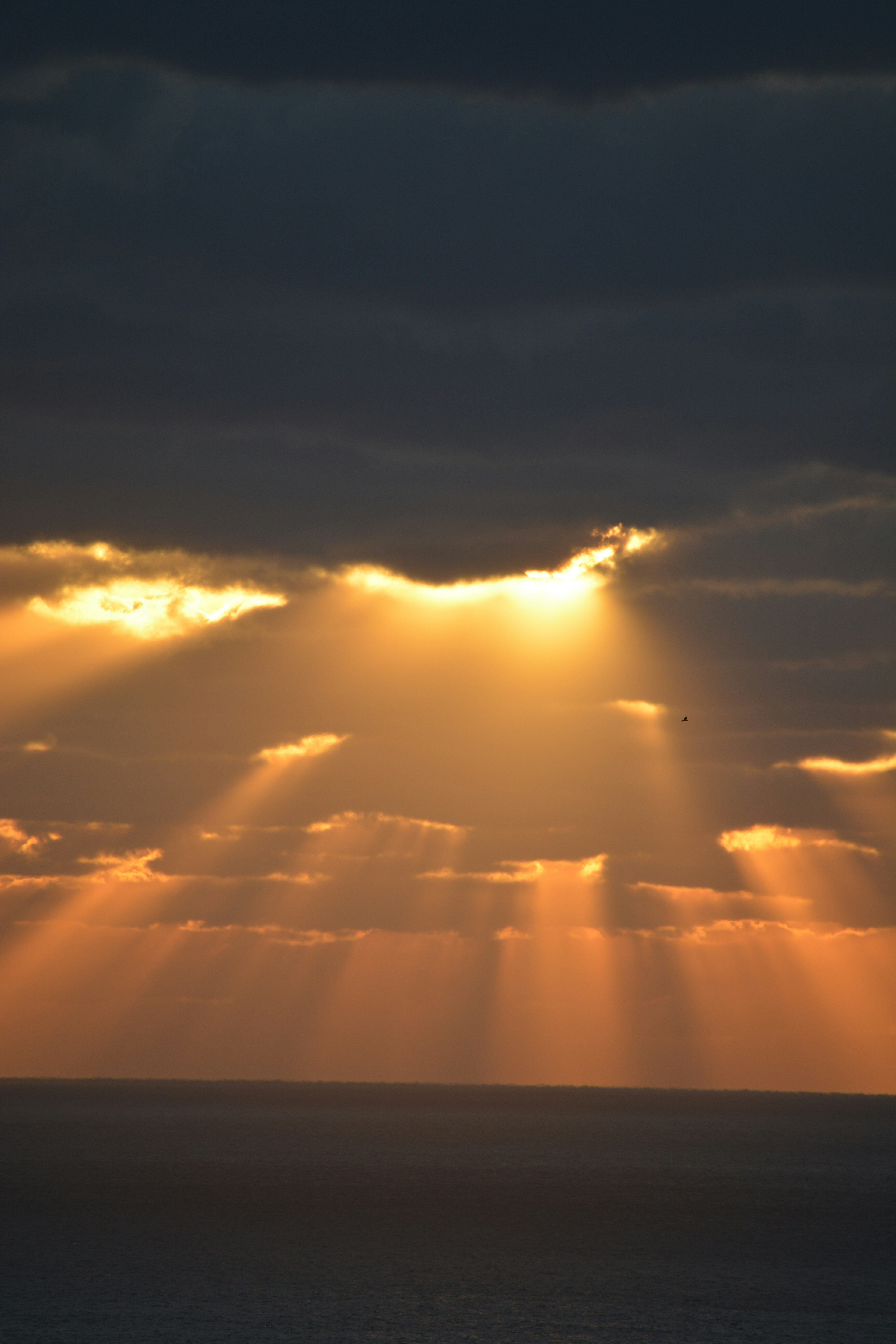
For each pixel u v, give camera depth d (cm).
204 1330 16588
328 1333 16588
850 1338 16612
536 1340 16412
